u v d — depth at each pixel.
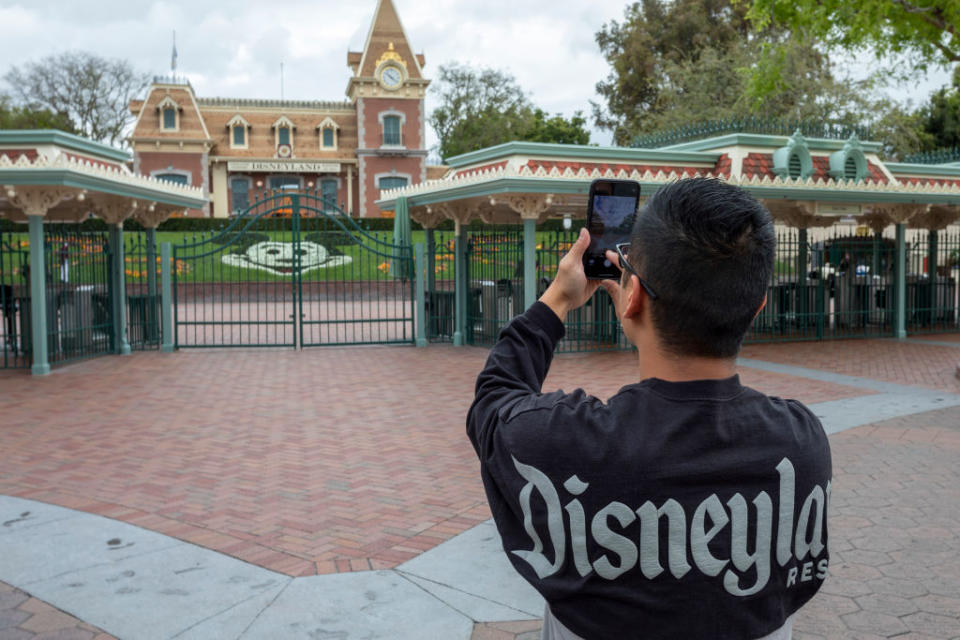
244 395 9.41
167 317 13.66
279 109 51.00
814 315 15.41
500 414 1.32
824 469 1.24
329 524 4.79
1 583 3.87
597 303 13.70
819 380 10.30
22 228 19.34
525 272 12.48
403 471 6.02
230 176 49.34
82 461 6.35
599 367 11.42
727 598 1.16
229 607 3.60
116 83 51.56
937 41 12.24
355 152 49.56
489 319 14.27
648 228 1.24
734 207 1.19
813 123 14.87
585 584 1.19
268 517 4.92
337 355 13.11
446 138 55.78
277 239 30.83
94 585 3.84
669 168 13.59
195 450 6.72
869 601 3.68
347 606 3.61
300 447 6.82
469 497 5.35
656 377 1.24
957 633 3.37
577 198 13.64
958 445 6.61
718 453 1.17
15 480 5.79
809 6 12.46
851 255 16.05
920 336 15.84
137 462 6.32
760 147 13.99
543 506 1.21
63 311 12.33
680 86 36.22
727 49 39.44
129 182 11.87
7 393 9.57
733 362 1.24
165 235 34.25
